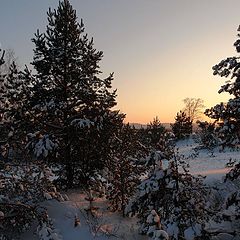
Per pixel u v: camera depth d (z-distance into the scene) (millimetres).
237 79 13945
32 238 15008
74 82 19172
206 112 14133
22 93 18266
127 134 19281
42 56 19250
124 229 16062
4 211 14812
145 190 12656
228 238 13531
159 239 10031
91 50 19922
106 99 19391
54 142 17938
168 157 12836
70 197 18297
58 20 19406
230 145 14305
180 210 12312
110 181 18656
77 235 15156
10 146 15227
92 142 18516
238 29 13984
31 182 16625
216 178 22000
